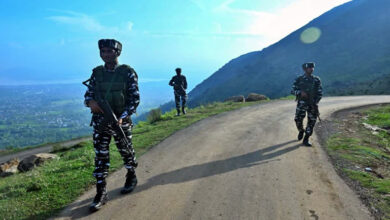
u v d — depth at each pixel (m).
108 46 3.31
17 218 3.15
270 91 112.88
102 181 3.45
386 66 78.88
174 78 13.69
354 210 3.29
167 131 8.85
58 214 3.25
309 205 3.43
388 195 3.67
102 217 3.17
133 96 3.50
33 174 4.98
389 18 124.12
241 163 5.18
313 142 6.70
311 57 127.50
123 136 3.38
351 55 106.88
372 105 14.58
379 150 6.22
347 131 8.10
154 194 3.79
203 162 5.32
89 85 3.44
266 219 3.09
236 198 3.64
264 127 8.89
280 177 4.39
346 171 4.63
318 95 6.36
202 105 18.02
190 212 3.27
